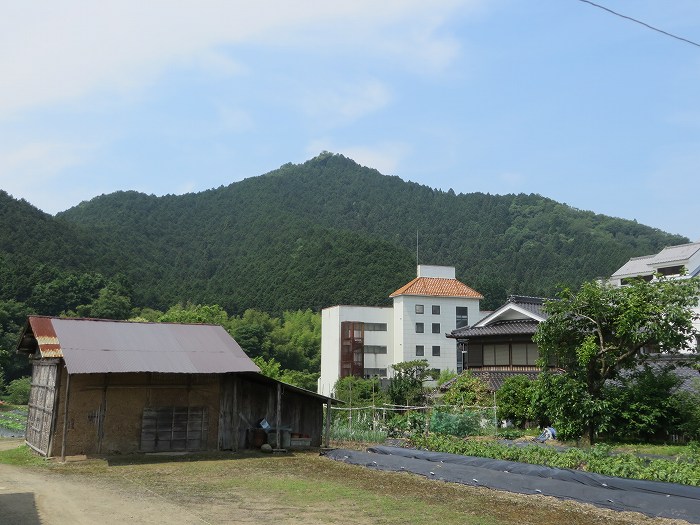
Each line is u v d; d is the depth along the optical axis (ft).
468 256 557.74
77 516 35.09
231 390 72.49
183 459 63.52
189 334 73.56
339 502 41.39
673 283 70.08
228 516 36.22
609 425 75.56
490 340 117.39
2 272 277.44
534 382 89.25
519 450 60.23
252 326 291.17
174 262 466.29
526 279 485.97
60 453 63.82
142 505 38.88
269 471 55.62
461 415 87.61
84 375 65.05
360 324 234.79
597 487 43.37
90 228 444.96
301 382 236.63
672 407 76.18
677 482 45.57
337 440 84.28
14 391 188.24
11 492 41.86
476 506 40.78
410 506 40.42
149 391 67.87
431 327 228.02
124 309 291.58
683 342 70.13
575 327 74.64
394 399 124.16
